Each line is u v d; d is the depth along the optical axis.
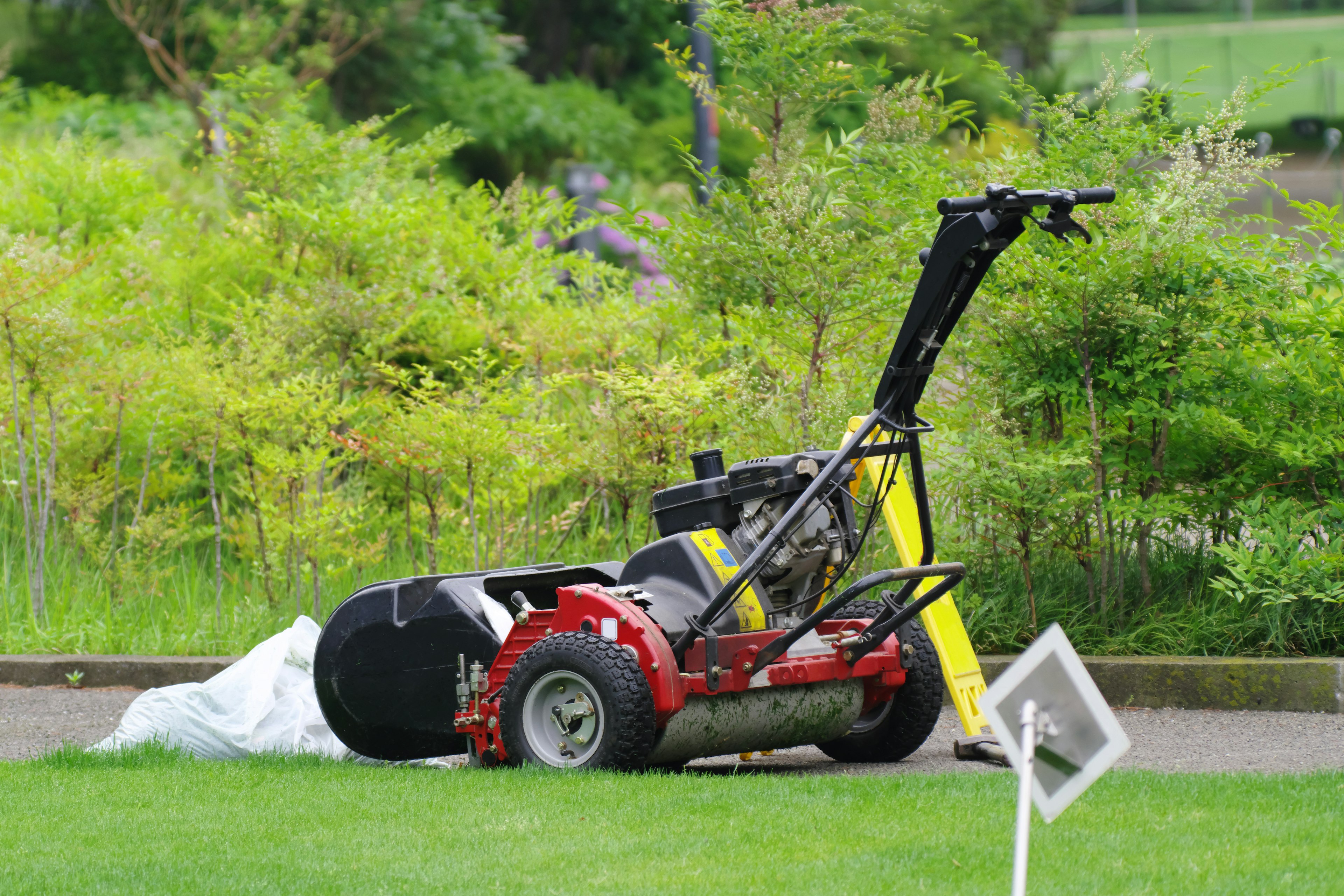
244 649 33.38
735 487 22.52
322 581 36.53
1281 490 30.45
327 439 37.19
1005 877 14.61
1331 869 14.68
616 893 14.34
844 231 32.19
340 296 37.69
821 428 30.09
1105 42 114.19
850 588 20.83
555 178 87.88
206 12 78.94
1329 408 29.61
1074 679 12.46
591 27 104.69
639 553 22.69
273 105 68.25
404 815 17.92
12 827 17.66
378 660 23.23
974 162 33.28
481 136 88.19
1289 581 27.91
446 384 38.31
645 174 93.38
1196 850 15.45
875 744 24.09
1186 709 27.69
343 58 81.50
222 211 46.59
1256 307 29.78
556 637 21.14
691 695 21.12
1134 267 28.89
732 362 34.44
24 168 48.53
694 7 36.75
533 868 15.36
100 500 37.66
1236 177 30.27
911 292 30.66
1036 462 29.23
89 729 28.00
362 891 14.61
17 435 35.03
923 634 23.81
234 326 37.88
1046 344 30.03
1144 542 30.59
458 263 42.09
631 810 17.78
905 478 25.58
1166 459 30.72
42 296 37.53
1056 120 32.06
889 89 36.97
